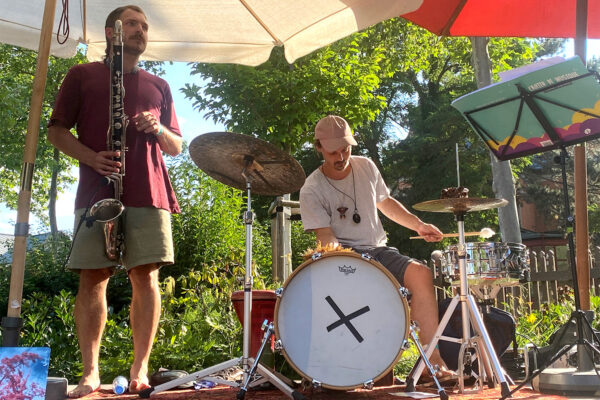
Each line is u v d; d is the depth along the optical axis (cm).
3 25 465
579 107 354
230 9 457
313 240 1345
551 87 352
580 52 435
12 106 1622
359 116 1067
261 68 1048
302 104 1018
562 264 1703
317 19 446
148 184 396
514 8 541
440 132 2652
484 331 372
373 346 352
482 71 1173
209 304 623
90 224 365
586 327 439
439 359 415
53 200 2281
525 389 409
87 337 393
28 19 464
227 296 629
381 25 1509
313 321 358
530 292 844
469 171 2544
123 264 400
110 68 387
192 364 527
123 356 547
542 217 2959
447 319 383
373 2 408
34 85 330
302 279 364
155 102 414
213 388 424
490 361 390
